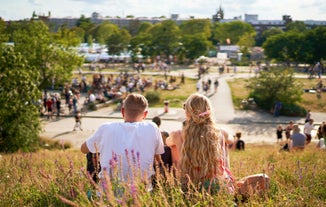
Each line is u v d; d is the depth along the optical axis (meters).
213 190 4.59
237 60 130.75
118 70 94.56
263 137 39.12
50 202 4.90
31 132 30.53
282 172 7.24
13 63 30.19
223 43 178.25
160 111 49.78
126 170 4.82
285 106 48.41
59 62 51.97
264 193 4.97
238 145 20.91
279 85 48.81
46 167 9.02
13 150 29.23
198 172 4.71
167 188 4.56
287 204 4.62
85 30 193.12
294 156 12.50
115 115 47.50
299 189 5.24
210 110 4.90
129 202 3.95
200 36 118.19
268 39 111.56
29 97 30.33
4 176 6.98
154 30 144.88
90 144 5.05
